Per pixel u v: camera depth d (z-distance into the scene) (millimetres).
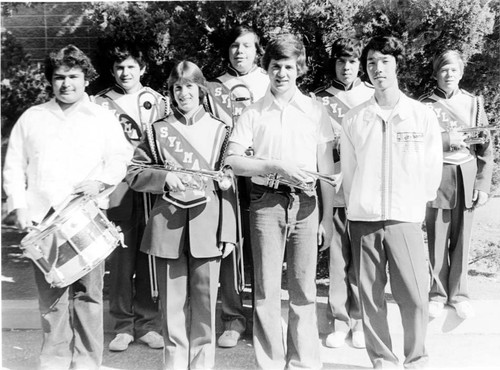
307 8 4773
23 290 4895
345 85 4254
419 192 3658
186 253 3693
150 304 4184
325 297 4758
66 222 3412
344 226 4086
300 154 3631
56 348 3668
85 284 3629
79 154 3625
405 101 3686
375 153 3654
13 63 5160
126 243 4051
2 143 5191
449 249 4371
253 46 4223
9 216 4332
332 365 3891
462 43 4727
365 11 4734
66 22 5070
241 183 4051
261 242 3627
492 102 5043
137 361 3961
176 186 3600
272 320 3633
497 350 4066
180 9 4871
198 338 3711
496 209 5891
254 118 3699
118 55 4102
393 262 3641
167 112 4129
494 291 4777
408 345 3672
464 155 4227
